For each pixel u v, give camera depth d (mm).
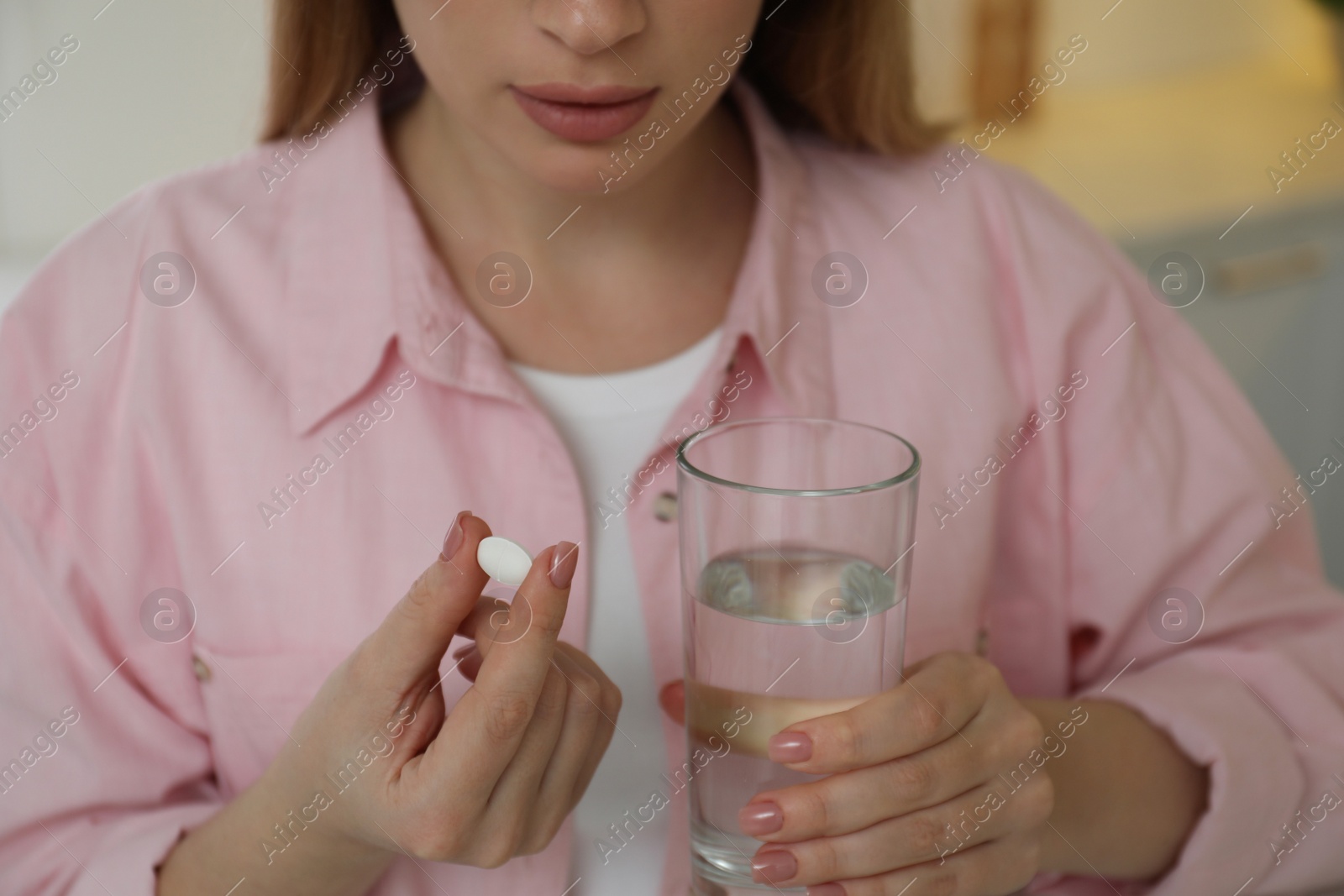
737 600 619
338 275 770
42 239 1367
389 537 750
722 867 642
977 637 818
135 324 771
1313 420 1653
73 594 752
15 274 1306
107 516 764
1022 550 850
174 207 790
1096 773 749
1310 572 873
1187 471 846
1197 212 1484
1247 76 2004
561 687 630
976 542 810
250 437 756
